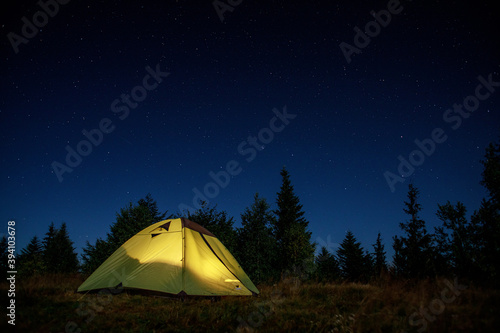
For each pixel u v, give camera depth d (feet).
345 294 21.68
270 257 69.10
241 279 26.48
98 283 22.41
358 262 81.35
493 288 20.01
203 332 14.32
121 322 14.85
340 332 14.08
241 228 72.64
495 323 12.50
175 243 24.59
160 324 14.87
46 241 108.06
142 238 25.80
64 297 18.79
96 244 80.38
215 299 21.71
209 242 26.96
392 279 24.22
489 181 32.89
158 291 21.27
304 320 15.66
